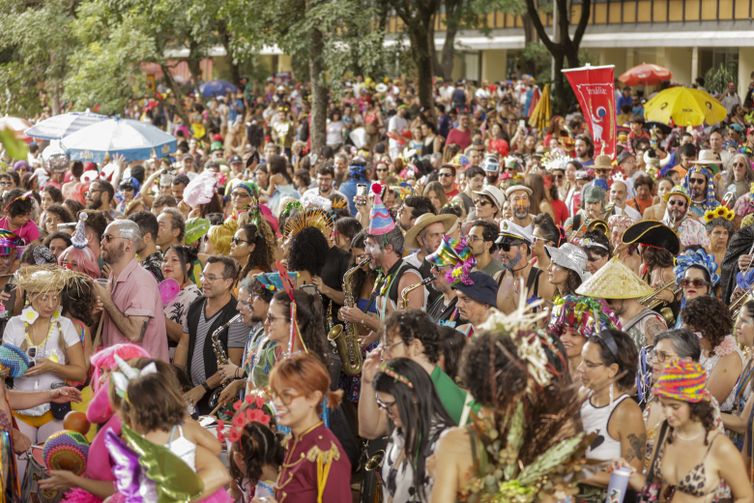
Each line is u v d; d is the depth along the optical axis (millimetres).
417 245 11664
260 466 7801
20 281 9578
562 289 10555
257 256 11906
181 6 29922
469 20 46312
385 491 7039
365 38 27125
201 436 7035
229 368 10070
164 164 22453
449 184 18250
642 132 28312
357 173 18203
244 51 28938
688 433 6988
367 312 10695
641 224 11969
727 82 44906
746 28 47688
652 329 9445
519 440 5742
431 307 10328
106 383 7234
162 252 12719
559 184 19953
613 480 6672
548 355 6219
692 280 10352
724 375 8695
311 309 8852
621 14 55031
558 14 38312
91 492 7387
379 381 6688
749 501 6875
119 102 31484
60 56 34219
